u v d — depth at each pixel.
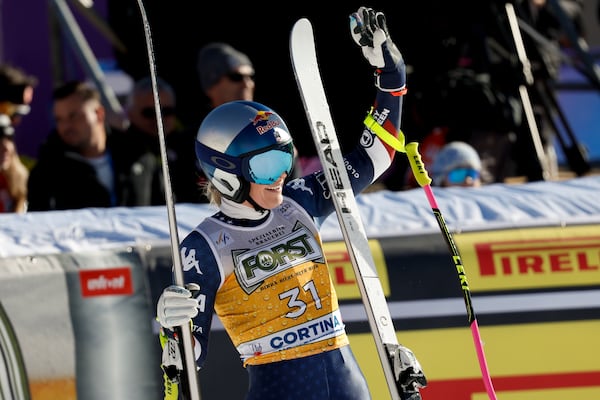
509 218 15.88
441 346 15.30
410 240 15.52
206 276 12.36
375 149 13.35
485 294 15.38
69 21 26.09
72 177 19.45
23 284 15.14
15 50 29.73
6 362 15.05
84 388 15.19
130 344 15.34
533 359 15.29
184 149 20.34
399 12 24.19
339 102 25.08
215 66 20.64
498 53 24.84
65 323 15.22
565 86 30.62
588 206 16.12
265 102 25.27
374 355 15.32
